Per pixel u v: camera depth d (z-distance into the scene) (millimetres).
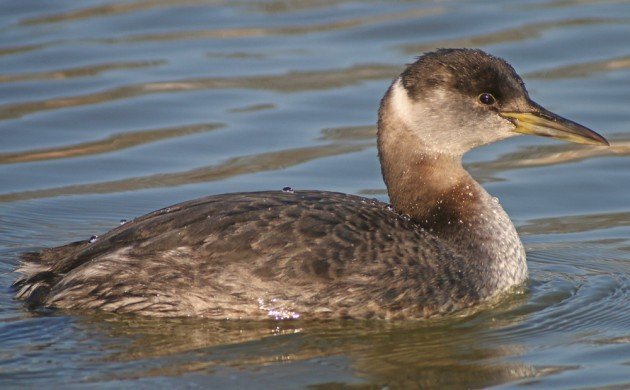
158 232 13969
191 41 23844
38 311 13875
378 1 25297
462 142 15234
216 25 24469
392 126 15297
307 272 13672
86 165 19516
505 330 14016
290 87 21938
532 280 15531
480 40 23141
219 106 21328
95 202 18328
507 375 12820
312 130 20516
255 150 19969
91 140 20297
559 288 15234
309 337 13633
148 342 13312
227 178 19000
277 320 13727
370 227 14117
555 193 18594
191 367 12820
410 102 15195
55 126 20656
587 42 22875
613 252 16516
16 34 23891
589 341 13664
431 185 15172
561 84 21531
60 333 13445
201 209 14102
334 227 13930
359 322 13875
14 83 22047
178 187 18734
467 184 15227
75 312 13844
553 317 14375
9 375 12539
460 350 13500
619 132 20094
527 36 23172
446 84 15102
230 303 13641
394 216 14586
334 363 13078
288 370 12844
